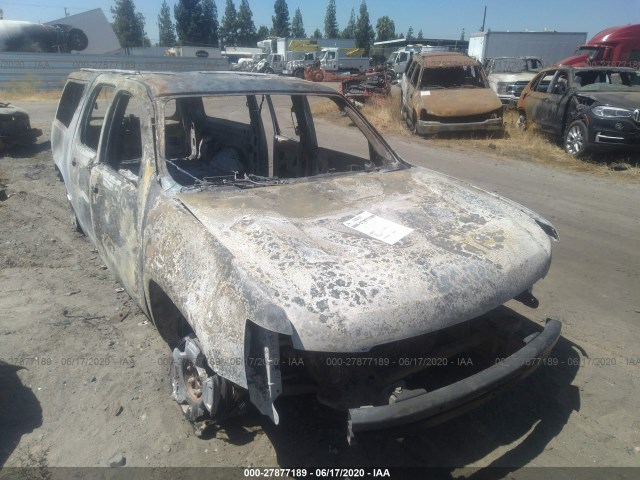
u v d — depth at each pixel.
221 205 2.84
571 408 3.03
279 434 2.77
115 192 3.35
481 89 12.58
